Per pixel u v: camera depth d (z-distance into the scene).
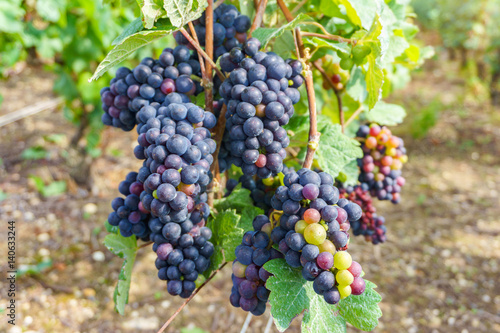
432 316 1.86
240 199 0.60
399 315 1.87
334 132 0.62
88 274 1.97
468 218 2.54
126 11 1.58
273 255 0.50
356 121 0.85
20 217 2.29
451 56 5.41
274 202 0.49
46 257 2.03
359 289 0.45
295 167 0.68
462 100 4.19
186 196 0.49
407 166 3.19
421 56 0.77
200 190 0.52
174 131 0.50
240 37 0.57
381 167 0.72
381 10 0.52
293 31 0.54
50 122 3.34
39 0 1.52
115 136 3.33
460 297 1.98
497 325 1.81
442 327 1.81
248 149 0.50
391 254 2.26
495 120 3.80
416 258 2.23
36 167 2.75
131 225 0.55
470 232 2.42
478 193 2.79
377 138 0.71
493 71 4.05
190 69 0.55
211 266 0.56
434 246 2.31
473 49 4.30
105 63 0.51
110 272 1.99
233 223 0.55
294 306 0.48
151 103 0.55
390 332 1.78
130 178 0.56
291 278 0.49
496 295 1.98
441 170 3.10
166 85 0.54
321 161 0.61
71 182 2.56
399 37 0.63
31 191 2.53
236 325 1.78
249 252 0.50
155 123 0.50
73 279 1.93
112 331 1.69
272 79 0.50
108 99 0.57
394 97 4.34
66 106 2.53
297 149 0.70
